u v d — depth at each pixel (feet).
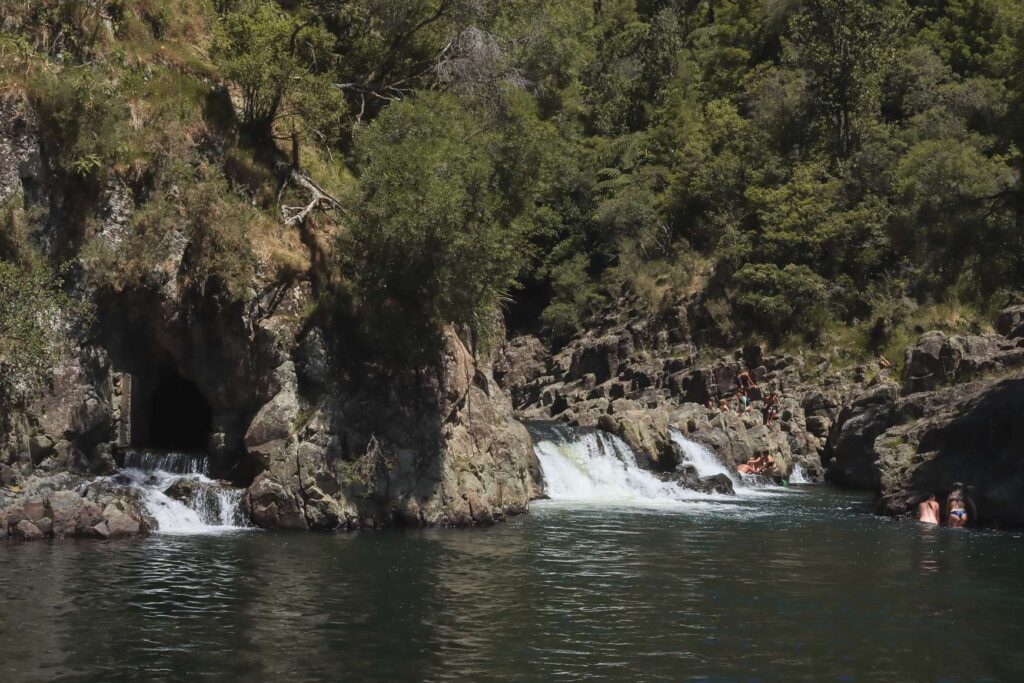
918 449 121.39
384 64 128.67
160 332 100.83
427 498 96.63
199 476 98.84
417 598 65.21
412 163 94.89
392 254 95.96
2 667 48.91
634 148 260.42
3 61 96.02
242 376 98.78
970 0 254.27
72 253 98.02
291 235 104.17
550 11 146.00
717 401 192.34
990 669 51.93
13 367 89.86
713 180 231.50
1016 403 112.88
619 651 54.13
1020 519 103.40
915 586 72.23
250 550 79.87
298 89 108.88
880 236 199.93
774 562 81.51
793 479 159.74
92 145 97.81
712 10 322.75
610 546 88.17
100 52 104.17
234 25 109.50
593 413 173.68
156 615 59.00
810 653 54.49
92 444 98.07
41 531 82.64
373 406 97.71
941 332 163.73
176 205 100.58
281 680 48.03
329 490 92.38
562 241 255.09
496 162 101.71
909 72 236.02
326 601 63.72
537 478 126.93
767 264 204.44
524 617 61.11
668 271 229.66
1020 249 128.36
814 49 232.53
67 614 58.59
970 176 142.72
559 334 243.60
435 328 99.71
